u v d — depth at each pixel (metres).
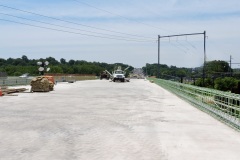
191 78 75.69
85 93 32.94
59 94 31.34
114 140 10.33
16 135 11.08
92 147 9.34
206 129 12.58
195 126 13.27
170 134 11.46
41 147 9.30
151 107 20.50
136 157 8.26
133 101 24.58
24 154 8.50
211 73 91.56
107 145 9.61
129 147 9.38
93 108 19.55
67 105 21.16
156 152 8.81
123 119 15.05
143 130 12.20
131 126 13.09
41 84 34.25
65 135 11.11
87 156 8.33
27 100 24.66
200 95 20.08
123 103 22.88
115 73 73.12
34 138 10.59
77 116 15.97
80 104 21.88
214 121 14.73
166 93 34.75
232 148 9.39
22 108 19.27
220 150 9.13
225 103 14.84
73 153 8.62
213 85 71.62
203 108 18.50
